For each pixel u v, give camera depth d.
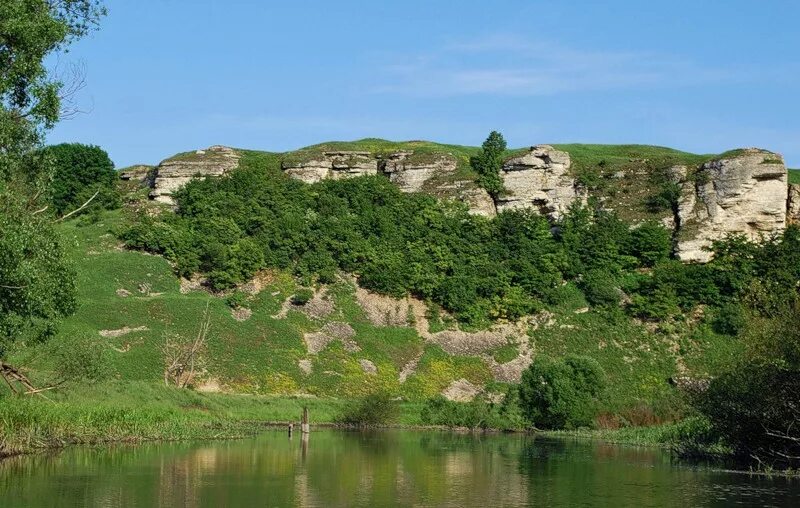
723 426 44.88
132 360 88.44
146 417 56.84
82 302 98.94
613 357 100.19
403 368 99.25
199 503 30.77
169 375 86.94
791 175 138.00
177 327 97.19
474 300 110.06
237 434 60.88
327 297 110.06
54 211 49.56
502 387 96.00
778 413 40.69
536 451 54.28
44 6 41.81
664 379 96.12
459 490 35.28
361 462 45.41
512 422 80.12
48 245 42.41
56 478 35.78
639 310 107.00
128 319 96.94
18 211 40.81
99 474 37.16
